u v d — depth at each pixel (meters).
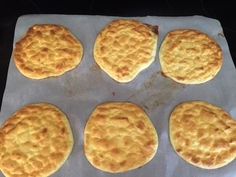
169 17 0.34
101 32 0.33
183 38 0.33
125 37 0.33
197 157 0.28
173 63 0.32
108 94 0.31
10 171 0.27
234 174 0.28
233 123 0.29
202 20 0.34
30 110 0.29
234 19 0.36
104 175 0.27
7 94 0.30
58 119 0.29
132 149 0.28
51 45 0.32
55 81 0.31
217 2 0.36
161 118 0.30
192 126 0.29
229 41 0.34
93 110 0.30
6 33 0.33
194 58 0.32
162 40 0.33
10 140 0.28
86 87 0.31
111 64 0.32
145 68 0.32
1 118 0.29
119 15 0.35
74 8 0.35
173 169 0.28
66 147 0.28
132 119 0.29
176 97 0.31
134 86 0.31
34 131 0.29
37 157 0.28
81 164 0.28
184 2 0.36
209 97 0.31
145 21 0.34
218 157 0.28
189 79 0.31
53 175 0.27
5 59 0.32
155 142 0.29
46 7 0.35
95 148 0.28
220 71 0.32
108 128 0.29
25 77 0.31
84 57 0.32
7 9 0.35
